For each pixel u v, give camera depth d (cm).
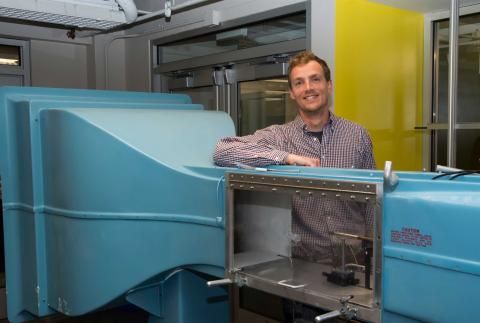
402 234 111
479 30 307
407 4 305
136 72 449
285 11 310
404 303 112
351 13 284
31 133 201
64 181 189
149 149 176
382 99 308
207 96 393
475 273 99
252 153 159
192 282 189
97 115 185
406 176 129
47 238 204
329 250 144
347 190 120
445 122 330
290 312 162
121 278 179
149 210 172
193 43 395
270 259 154
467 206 100
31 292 211
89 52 472
